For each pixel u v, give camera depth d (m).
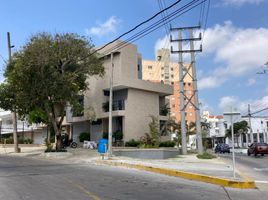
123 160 26.64
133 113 46.91
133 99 47.22
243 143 91.50
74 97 34.81
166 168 19.59
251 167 24.94
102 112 47.28
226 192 13.04
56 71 33.44
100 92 47.94
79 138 50.91
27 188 13.10
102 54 44.22
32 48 32.47
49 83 32.53
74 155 33.34
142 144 42.59
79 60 35.72
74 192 12.23
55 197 11.24
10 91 35.06
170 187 13.84
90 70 37.47
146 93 49.38
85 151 37.31
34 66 32.25
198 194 12.35
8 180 15.41
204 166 22.98
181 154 39.28
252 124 91.06
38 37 33.97
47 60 32.41
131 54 47.44
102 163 25.41
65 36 35.06
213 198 11.65
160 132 50.00
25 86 32.88
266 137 87.69
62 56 34.09
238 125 87.88
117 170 20.36
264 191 13.53
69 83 33.28
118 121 47.78
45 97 33.62
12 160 27.94
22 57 32.50
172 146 49.16
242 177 16.30
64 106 36.03
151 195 11.88
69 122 51.94
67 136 49.12
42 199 10.88
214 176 16.12
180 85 39.69
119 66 45.84
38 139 64.19
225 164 26.12
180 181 15.91
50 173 18.31
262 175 19.62
